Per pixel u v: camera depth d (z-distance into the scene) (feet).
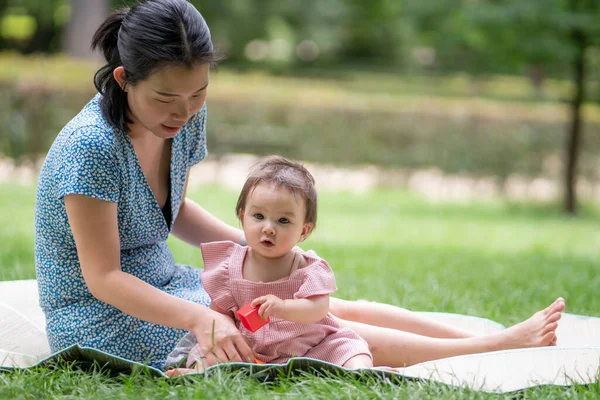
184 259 25.84
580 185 57.57
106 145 12.02
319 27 135.74
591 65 52.26
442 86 113.50
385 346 13.34
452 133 56.90
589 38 49.29
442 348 13.38
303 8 133.90
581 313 19.48
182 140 13.57
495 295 21.31
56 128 50.70
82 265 12.05
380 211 48.08
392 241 35.99
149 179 13.20
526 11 47.39
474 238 38.88
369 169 58.39
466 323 16.52
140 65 11.32
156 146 13.07
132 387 11.26
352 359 12.49
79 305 12.87
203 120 14.02
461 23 51.75
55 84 50.26
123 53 11.55
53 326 12.98
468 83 114.11
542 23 47.93
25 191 44.68
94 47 12.31
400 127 57.26
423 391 11.12
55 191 12.31
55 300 13.02
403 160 57.62
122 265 13.09
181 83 11.41
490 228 43.24
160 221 13.29
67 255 12.85
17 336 14.33
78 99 50.75
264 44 137.49
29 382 11.50
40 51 127.34
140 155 12.84
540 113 55.98
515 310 19.44
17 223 32.78
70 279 12.85
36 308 15.79
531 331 13.30
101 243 11.96
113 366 12.05
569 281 24.49
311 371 11.90
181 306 11.94
